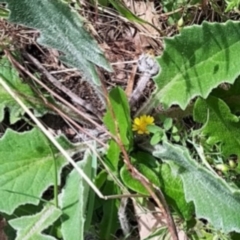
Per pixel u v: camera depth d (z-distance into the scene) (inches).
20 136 8.3
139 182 8.2
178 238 8.3
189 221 8.6
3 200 8.1
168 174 8.3
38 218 8.1
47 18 7.4
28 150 8.3
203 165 8.2
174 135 8.5
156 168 8.4
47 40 7.7
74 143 8.7
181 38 8.1
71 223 7.9
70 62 8.0
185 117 8.9
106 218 8.6
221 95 8.6
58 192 8.8
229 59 8.1
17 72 8.8
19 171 8.2
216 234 8.5
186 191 8.0
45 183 8.3
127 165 8.2
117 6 8.7
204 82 8.2
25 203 8.2
